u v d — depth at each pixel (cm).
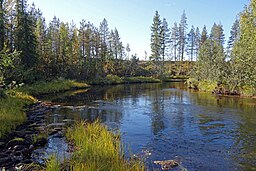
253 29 2875
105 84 5384
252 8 2848
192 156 984
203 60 4641
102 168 732
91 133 1163
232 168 870
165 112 1981
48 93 3381
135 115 1858
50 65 4619
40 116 1748
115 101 2650
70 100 2716
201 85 4072
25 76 3303
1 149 1009
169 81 6412
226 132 1355
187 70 7275
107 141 1000
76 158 837
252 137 1255
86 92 3631
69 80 4559
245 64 3109
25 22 3766
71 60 5216
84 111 2017
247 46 3047
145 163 896
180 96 3086
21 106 1988
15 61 3145
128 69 6706
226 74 3472
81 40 6141
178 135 1297
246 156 988
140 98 2900
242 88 3216
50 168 733
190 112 1973
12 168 822
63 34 5650
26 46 3722
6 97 2108
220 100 2694
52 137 1220
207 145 1127
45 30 5284
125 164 786
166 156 979
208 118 1731
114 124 1552
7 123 1327
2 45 3056
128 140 1199
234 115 1833
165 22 7219
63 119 1673
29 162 884
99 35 6756
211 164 903
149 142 1170
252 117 1752
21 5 3769
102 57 6525
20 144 1070
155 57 6675
